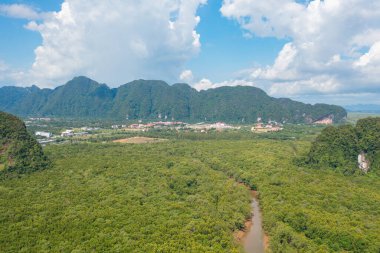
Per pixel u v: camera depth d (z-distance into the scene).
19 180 165.38
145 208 133.88
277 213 137.88
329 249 110.44
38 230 111.38
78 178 171.50
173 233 113.50
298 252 110.69
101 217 122.50
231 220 134.38
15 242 103.31
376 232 116.19
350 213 134.38
